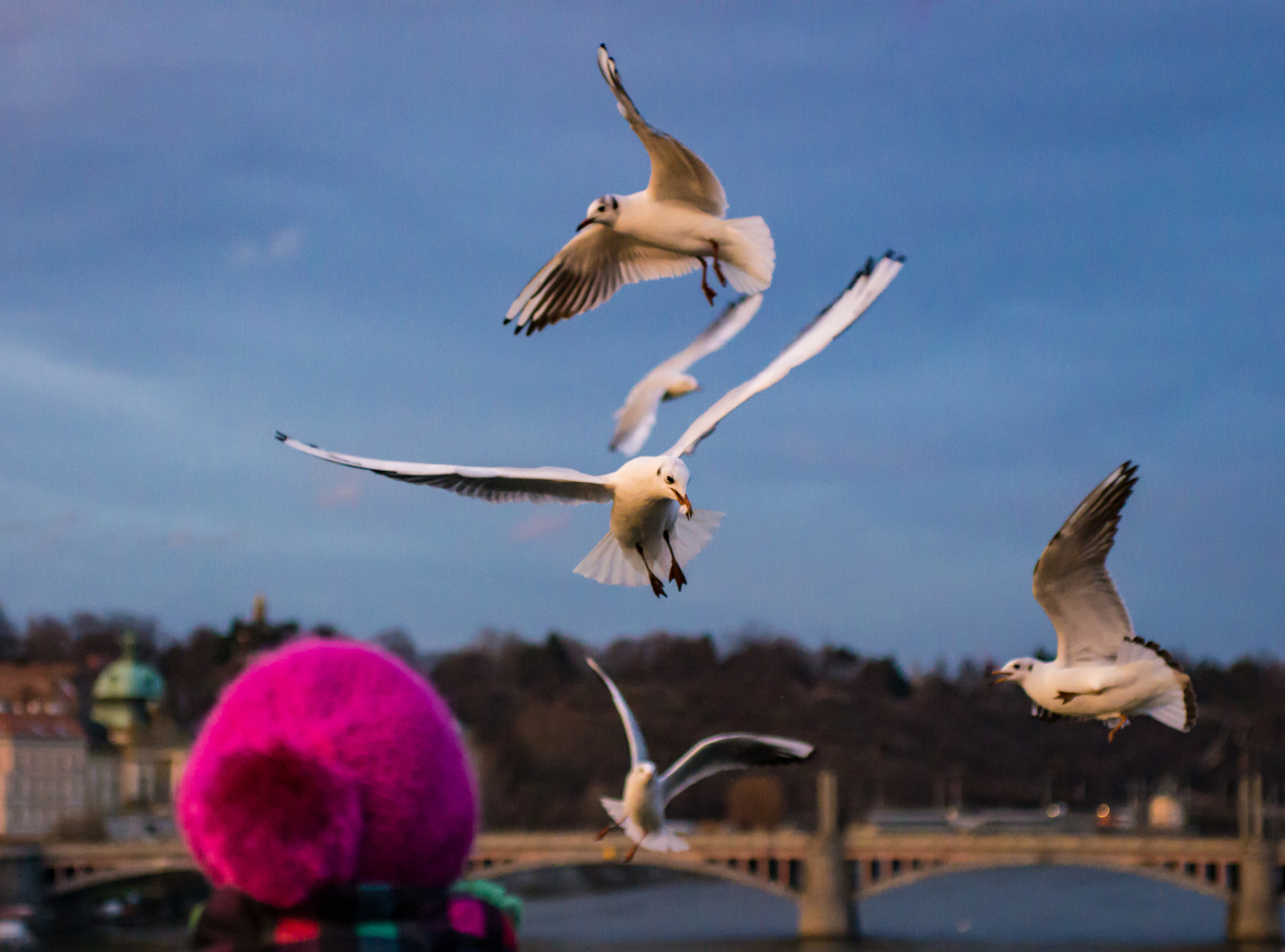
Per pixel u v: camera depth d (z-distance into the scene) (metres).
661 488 9.86
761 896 136.25
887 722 187.62
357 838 4.02
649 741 171.88
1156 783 181.12
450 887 4.28
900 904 122.25
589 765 166.50
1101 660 14.38
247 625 193.38
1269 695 182.75
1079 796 182.00
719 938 98.44
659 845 14.77
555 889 144.50
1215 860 93.38
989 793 182.50
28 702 155.62
